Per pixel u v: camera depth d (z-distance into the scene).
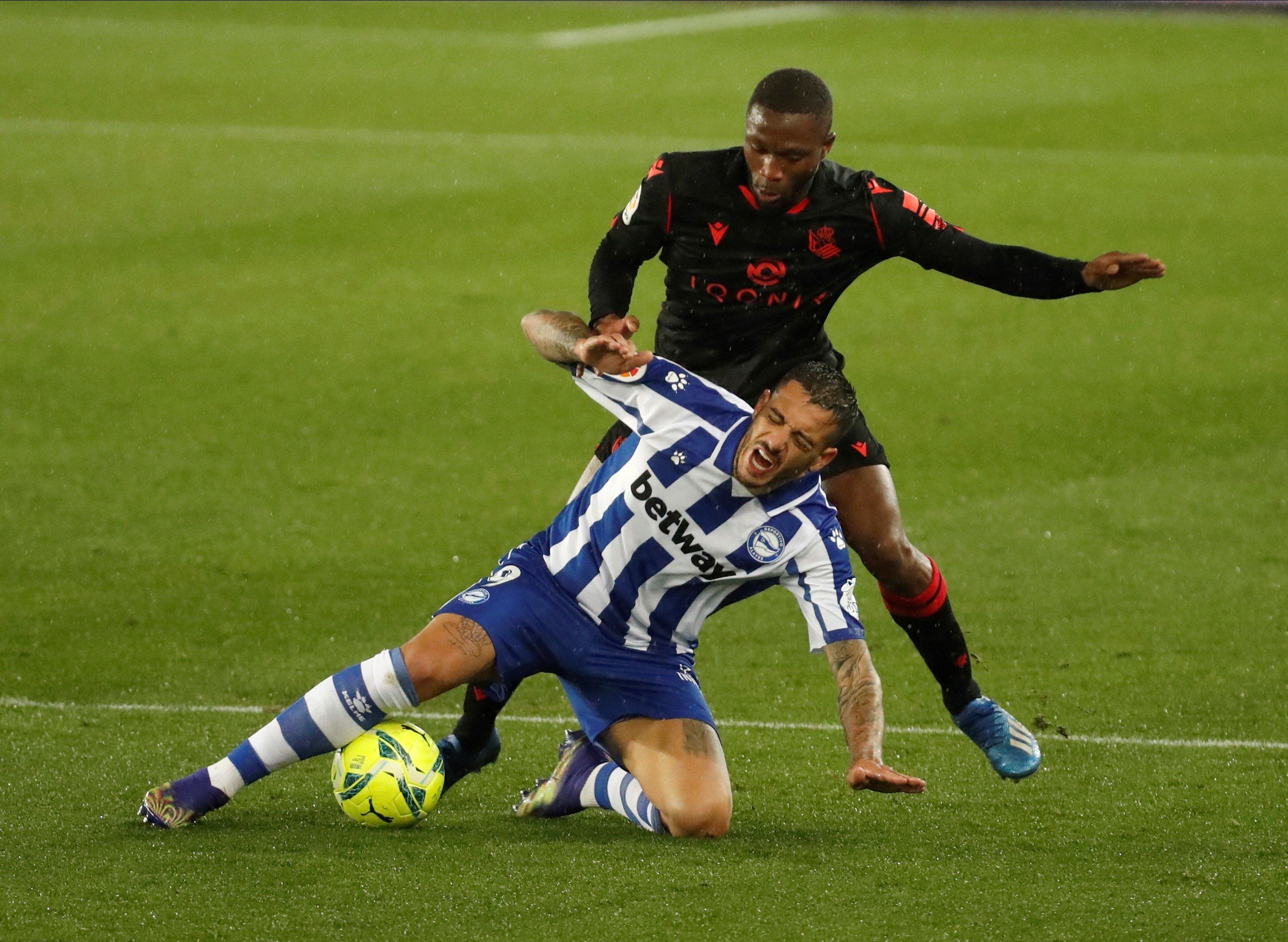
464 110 53.41
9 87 54.00
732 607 20.70
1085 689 17.81
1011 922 11.06
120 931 10.59
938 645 14.45
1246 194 44.53
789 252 13.64
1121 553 22.69
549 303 35.47
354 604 20.59
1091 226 41.78
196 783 12.84
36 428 27.34
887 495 14.23
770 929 10.84
